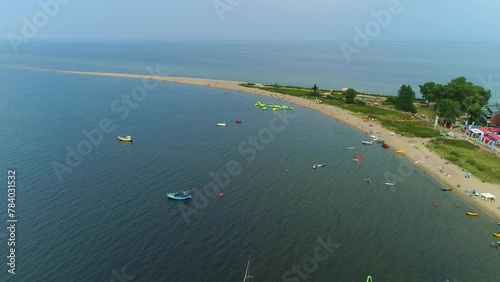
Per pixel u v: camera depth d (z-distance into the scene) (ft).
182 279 204.95
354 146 455.22
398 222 273.54
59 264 214.48
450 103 528.63
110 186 317.63
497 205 299.99
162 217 269.44
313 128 536.42
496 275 216.54
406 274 215.10
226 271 212.43
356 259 227.20
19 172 342.85
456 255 234.79
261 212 281.74
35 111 597.52
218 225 261.03
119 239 240.12
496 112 536.42
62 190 307.17
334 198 310.04
